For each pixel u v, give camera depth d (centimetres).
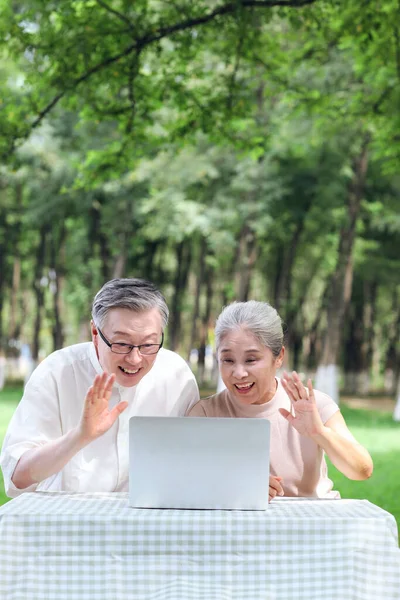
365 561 340
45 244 3409
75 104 1042
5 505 361
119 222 2670
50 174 2623
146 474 359
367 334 3456
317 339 4066
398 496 996
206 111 1095
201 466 358
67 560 338
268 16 1016
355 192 2517
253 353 410
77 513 343
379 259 3102
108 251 3188
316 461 434
